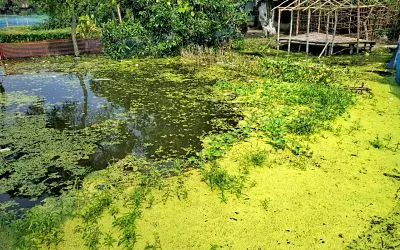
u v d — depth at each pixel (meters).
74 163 5.18
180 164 5.08
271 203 4.10
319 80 9.02
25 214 4.02
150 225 3.74
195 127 6.53
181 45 13.68
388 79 9.55
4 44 12.94
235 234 3.61
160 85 9.36
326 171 4.79
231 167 4.93
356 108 7.21
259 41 16.47
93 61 12.66
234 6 14.07
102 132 6.32
